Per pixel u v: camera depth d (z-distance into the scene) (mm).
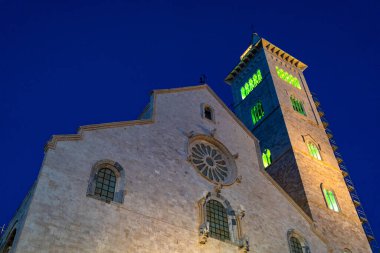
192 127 41594
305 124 63844
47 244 24781
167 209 32344
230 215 36500
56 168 28516
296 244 39656
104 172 31516
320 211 49031
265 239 36938
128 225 29156
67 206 27172
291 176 53781
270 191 42312
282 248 37594
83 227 26938
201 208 34469
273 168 57781
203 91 47219
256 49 77000
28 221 24922
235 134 45625
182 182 35406
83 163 30297
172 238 30812
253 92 72750
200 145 41156
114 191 31078
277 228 39031
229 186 39062
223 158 41938
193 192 35469
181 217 32688
